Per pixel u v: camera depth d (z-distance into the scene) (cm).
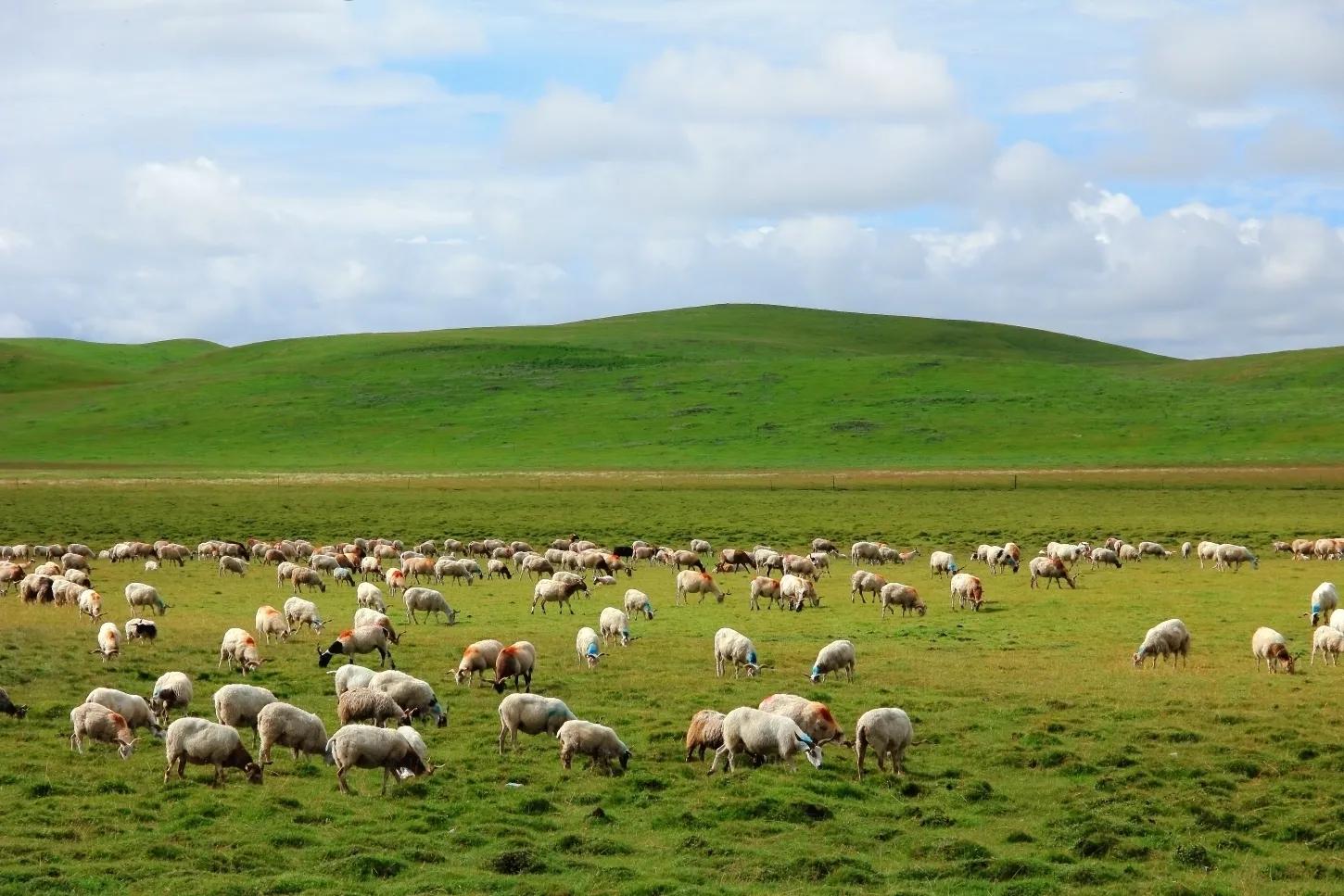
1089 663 3181
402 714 2239
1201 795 2011
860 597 4553
